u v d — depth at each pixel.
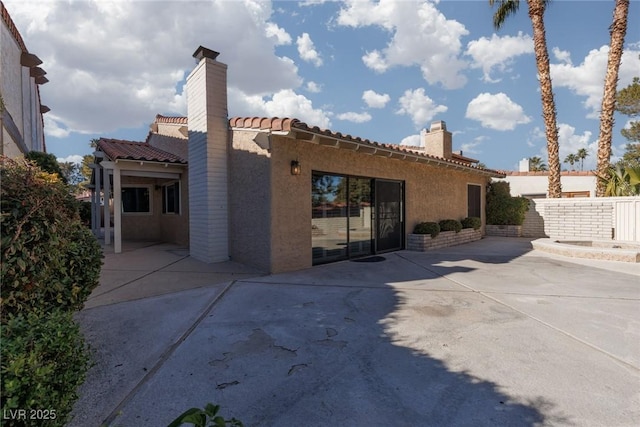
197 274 7.79
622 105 19.19
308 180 8.53
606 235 13.40
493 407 2.81
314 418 2.68
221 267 8.49
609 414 2.70
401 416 2.70
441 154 16.84
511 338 4.19
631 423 2.59
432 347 3.95
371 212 10.68
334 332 4.42
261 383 3.20
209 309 5.37
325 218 9.19
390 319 4.88
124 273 7.89
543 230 15.73
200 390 3.08
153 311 5.27
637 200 12.49
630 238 12.64
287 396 2.99
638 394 2.97
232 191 9.12
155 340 4.18
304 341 4.14
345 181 9.77
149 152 13.04
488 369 3.43
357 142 8.60
